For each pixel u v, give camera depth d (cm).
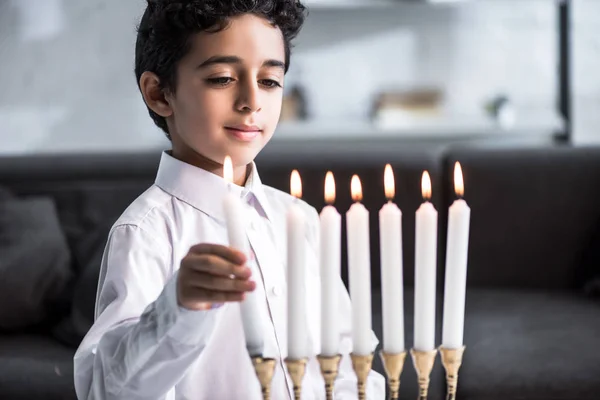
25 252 192
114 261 88
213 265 60
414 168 211
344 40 407
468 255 213
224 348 93
